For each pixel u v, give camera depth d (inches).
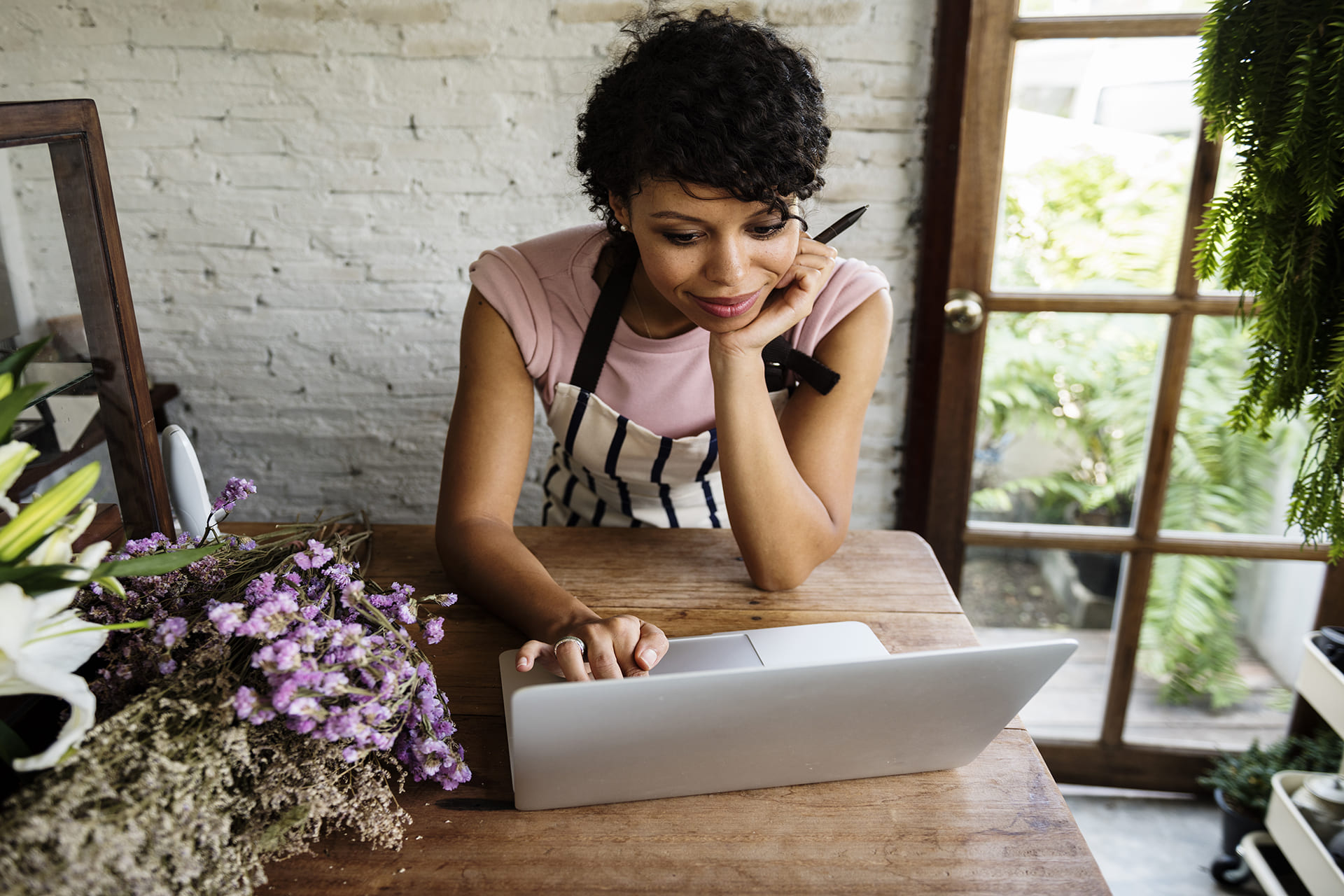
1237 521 77.1
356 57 74.3
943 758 31.9
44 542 24.5
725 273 38.2
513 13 73.1
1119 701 83.4
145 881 22.6
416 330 82.2
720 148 34.5
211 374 83.4
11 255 29.8
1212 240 54.2
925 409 79.8
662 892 27.6
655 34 38.0
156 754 23.7
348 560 38.1
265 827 27.0
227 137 76.4
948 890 27.8
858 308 48.9
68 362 33.0
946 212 73.9
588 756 27.7
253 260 80.0
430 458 86.3
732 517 43.1
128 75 74.6
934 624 41.1
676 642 37.8
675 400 50.9
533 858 28.8
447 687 36.7
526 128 76.3
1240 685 81.7
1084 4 67.4
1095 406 76.7
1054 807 31.0
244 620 26.9
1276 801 68.0
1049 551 81.4
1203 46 51.0
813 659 37.0
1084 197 71.4
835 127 74.5
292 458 86.4
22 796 22.7
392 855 28.9
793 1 71.6
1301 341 53.1
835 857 28.9
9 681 22.8
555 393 50.3
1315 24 47.3
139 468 37.4
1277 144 48.3
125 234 79.2
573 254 49.1
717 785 31.0
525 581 40.4
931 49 72.2
